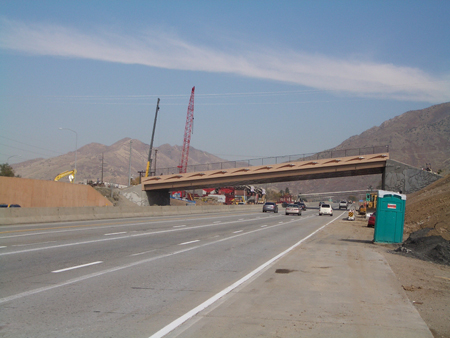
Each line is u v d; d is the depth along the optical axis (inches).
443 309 325.7
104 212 1448.1
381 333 251.1
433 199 1502.2
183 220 1471.5
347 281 414.6
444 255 656.4
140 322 267.1
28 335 238.7
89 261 498.6
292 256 602.2
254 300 329.1
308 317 282.5
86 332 245.9
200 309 299.9
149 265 486.3
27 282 375.6
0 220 1016.9
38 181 2044.8
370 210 2506.2
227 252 631.8
